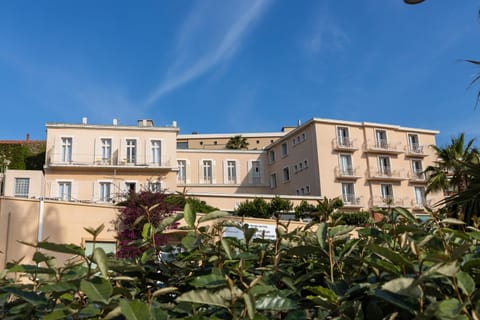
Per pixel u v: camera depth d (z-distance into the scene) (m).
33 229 17.19
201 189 45.69
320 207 2.71
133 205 17.89
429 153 45.97
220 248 2.36
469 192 4.94
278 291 1.91
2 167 40.75
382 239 2.31
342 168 42.50
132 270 2.19
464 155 25.52
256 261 2.41
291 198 37.44
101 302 1.69
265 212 29.84
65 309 1.72
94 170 37.59
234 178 47.09
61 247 1.91
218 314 1.84
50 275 2.12
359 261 2.15
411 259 1.90
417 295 1.55
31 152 45.47
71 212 17.88
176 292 2.19
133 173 38.25
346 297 1.79
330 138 42.66
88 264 1.89
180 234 2.62
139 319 1.57
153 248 2.41
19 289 1.91
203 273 2.22
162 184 38.34
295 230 2.64
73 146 37.72
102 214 18.22
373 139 44.12
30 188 33.41
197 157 46.53
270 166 48.19
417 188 44.97
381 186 43.28
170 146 39.34
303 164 43.41
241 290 1.87
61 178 36.88
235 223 2.58
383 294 1.63
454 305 1.47
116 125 38.66
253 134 62.25
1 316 1.96
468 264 1.75
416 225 2.44
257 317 1.70
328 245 2.20
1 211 16.89
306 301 2.02
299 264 2.34
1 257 16.45
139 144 38.91
